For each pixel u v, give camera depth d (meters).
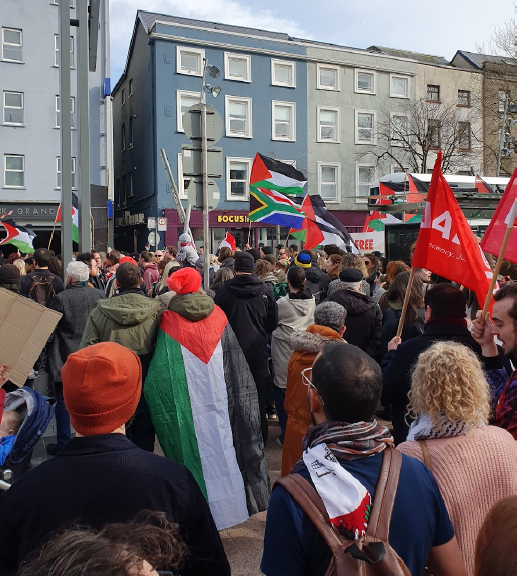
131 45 29.08
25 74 24.48
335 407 1.69
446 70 31.50
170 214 26.20
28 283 6.41
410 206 9.88
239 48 26.84
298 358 3.66
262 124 27.70
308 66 28.55
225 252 9.48
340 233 10.47
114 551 1.03
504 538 0.97
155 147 25.88
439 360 2.07
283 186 10.32
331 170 29.58
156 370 3.54
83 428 1.78
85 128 7.37
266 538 1.58
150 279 9.40
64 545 1.06
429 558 1.68
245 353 4.80
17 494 1.69
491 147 30.05
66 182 7.30
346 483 1.55
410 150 28.67
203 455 3.48
